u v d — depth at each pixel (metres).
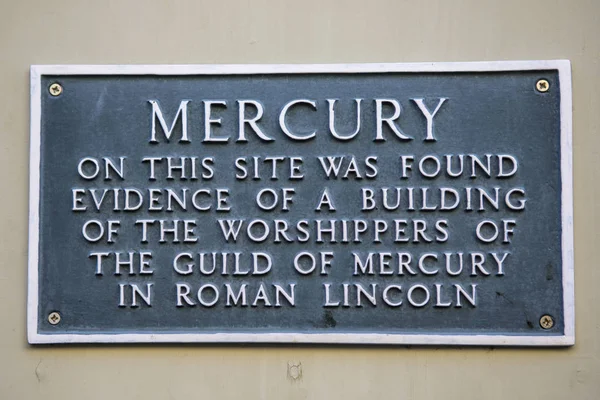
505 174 2.90
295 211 2.92
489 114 2.93
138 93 2.97
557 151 2.91
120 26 3.04
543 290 2.88
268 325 2.90
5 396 2.95
